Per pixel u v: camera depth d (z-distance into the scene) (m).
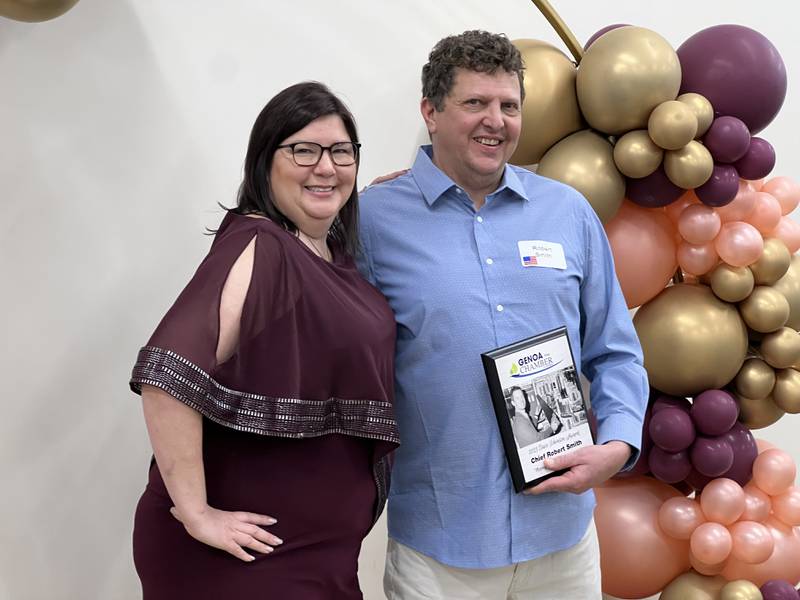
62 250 2.15
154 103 2.23
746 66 2.29
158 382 1.41
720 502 2.29
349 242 1.78
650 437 2.42
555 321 1.89
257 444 1.56
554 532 1.86
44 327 2.14
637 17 2.94
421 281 1.83
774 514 2.41
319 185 1.63
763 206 2.36
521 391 1.77
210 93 2.31
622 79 2.23
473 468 1.82
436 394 1.82
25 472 2.14
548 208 1.95
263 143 1.63
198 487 1.47
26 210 2.11
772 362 2.37
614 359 2.02
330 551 1.62
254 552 1.55
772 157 2.31
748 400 2.41
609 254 2.03
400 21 2.58
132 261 2.23
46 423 2.15
